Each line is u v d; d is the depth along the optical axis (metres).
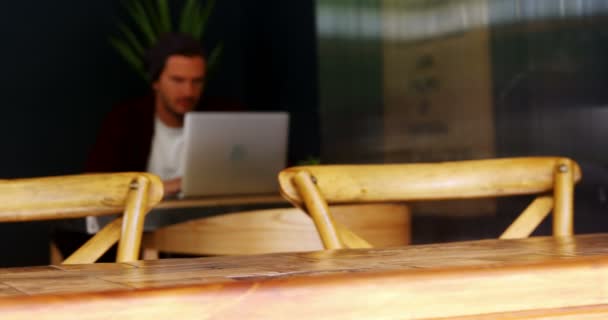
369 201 1.31
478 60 3.41
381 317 0.63
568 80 3.02
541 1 3.13
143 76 4.40
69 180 1.21
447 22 3.57
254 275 0.67
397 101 3.83
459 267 0.66
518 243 0.97
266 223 1.99
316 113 4.28
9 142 4.57
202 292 0.58
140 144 3.59
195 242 2.02
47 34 4.66
